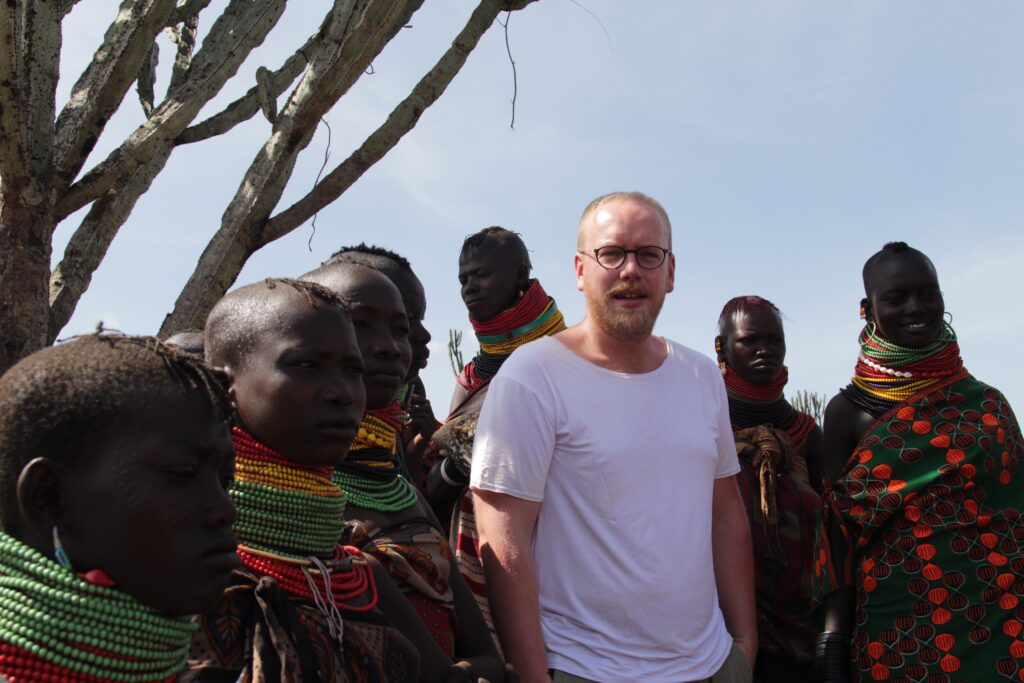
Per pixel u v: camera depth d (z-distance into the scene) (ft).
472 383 15.52
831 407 14.08
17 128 11.13
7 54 10.86
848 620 12.87
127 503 4.71
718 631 10.32
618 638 9.75
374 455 8.13
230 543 4.99
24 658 4.64
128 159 12.41
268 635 5.89
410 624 7.23
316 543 6.40
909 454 12.92
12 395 4.83
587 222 10.87
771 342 14.39
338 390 6.31
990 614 12.42
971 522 12.67
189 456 4.87
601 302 10.43
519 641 9.49
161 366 5.00
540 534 10.19
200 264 12.84
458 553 11.05
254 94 14.97
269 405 6.22
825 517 13.10
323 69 12.85
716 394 11.09
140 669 4.84
